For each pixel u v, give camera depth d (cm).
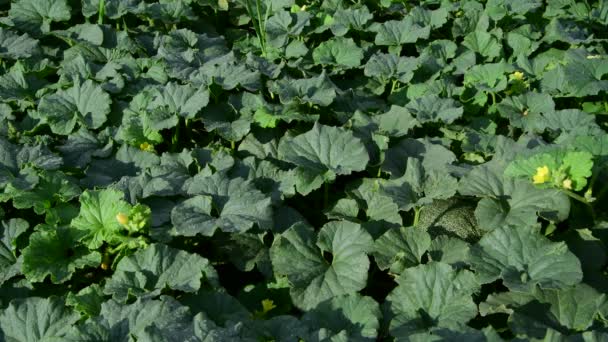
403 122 254
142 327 200
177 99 257
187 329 193
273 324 204
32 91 271
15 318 205
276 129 255
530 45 292
